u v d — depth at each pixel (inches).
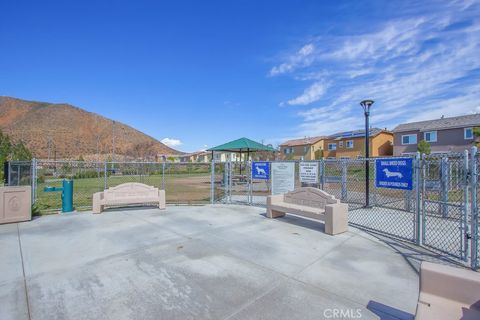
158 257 185.8
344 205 250.4
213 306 125.3
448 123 1133.7
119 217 314.5
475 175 168.1
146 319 115.1
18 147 1091.9
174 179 1089.4
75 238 229.5
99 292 137.5
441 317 87.7
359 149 1471.5
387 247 208.1
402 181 237.1
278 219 303.9
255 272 161.8
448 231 254.4
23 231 251.8
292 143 1934.1
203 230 256.5
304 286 144.3
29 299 130.3
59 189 356.2
